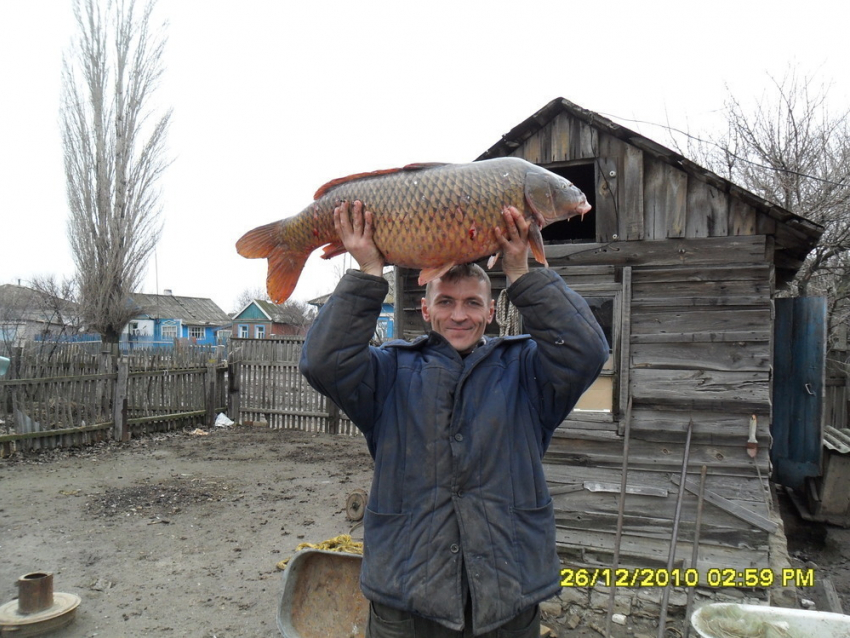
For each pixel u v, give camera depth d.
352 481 8.40
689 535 4.84
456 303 2.11
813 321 6.22
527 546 1.87
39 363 9.43
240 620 4.57
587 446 5.12
